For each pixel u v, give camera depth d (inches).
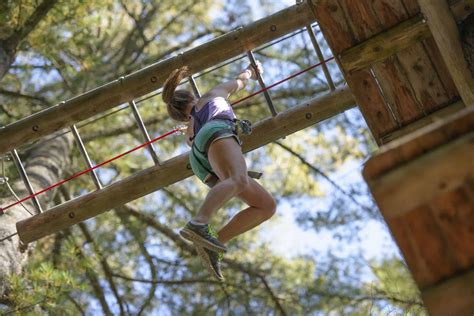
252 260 366.3
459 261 91.2
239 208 364.8
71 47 325.7
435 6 162.2
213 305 343.0
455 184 90.6
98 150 389.1
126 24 420.8
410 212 91.8
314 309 321.1
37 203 222.1
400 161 92.1
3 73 272.7
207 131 163.0
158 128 397.7
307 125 213.8
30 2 281.7
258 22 211.5
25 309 233.3
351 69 173.8
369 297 295.4
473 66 161.3
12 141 217.9
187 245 366.0
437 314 91.7
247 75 198.5
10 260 245.8
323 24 173.0
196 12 426.3
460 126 90.6
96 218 372.8
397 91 173.8
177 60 213.3
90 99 216.5
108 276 341.4
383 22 170.9
